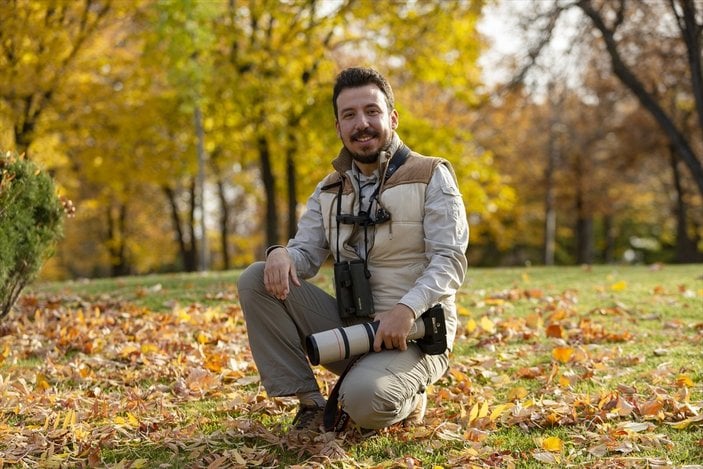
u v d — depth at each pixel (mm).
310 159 14680
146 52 12172
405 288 2889
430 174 2869
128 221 24328
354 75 2900
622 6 11312
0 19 11750
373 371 2686
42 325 5285
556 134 22328
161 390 3799
